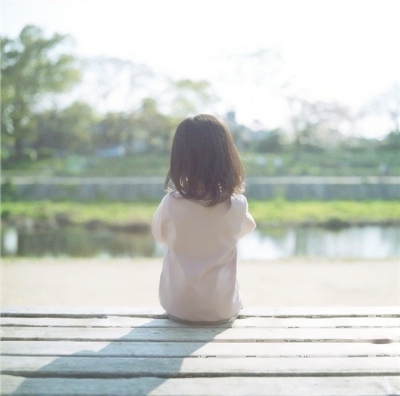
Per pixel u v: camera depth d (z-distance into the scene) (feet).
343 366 7.13
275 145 95.09
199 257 8.66
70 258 35.70
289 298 21.48
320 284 24.38
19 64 87.61
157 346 7.77
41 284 24.43
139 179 72.84
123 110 92.07
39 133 89.81
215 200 8.29
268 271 27.81
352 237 45.75
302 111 96.73
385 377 6.82
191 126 8.36
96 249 41.22
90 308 9.53
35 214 55.52
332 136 96.43
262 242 43.73
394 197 66.13
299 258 33.04
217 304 8.61
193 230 8.52
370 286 23.94
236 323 8.87
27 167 85.05
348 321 9.04
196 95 94.43
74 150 90.63
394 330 8.60
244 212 8.69
